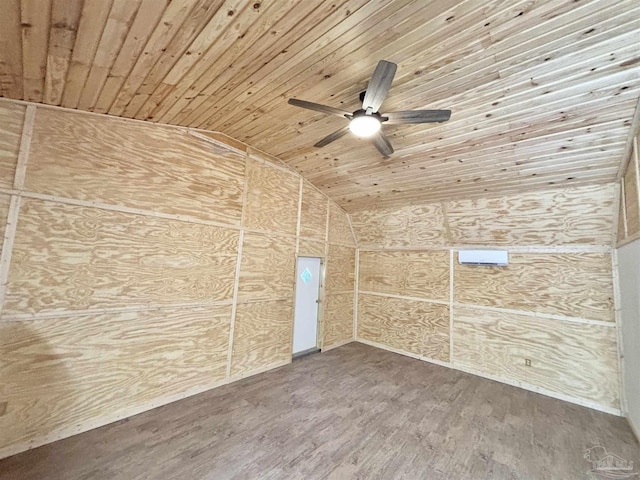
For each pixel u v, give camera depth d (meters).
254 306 3.92
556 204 3.43
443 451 2.44
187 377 3.21
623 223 3.01
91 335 2.57
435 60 2.00
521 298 3.95
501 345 4.07
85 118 2.59
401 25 1.71
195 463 2.19
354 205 5.19
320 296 5.07
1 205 2.20
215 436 2.53
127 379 2.78
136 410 2.82
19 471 2.03
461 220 4.29
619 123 2.30
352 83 2.28
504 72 2.05
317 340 5.03
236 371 3.69
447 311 4.61
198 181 3.33
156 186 3.00
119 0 1.37
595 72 1.95
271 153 4.04
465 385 3.83
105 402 2.64
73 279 2.49
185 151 3.23
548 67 1.96
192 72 2.09
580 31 1.69
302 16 1.61
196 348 3.29
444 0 1.54
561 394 3.56
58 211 2.43
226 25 1.63
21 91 2.17
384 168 3.80
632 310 2.84
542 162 2.94
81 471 2.06
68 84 2.11
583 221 3.38
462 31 1.75
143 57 1.86
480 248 4.33
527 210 3.65
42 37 1.58
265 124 3.15
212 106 2.69
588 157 2.73
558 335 3.65
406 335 5.04
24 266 2.27
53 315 2.38
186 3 1.44
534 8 1.58
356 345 5.46
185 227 3.21
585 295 3.50
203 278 3.36
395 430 2.73
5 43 1.61
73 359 2.48
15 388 2.21
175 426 2.65
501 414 3.10
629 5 1.52
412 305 5.01
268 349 4.10
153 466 2.14
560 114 2.34
